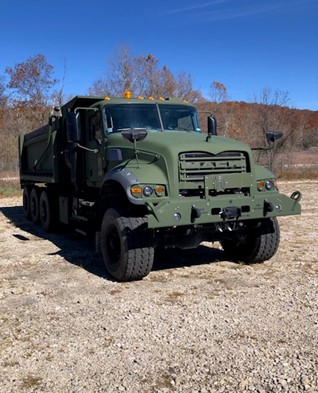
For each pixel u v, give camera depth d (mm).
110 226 6512
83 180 8445
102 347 4348
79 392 3590
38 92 35344
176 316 5078
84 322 4969
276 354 4109
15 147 31828
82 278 6656
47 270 7160
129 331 4703
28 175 12250
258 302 5465
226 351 4199
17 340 4527
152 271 6949
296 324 4773
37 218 11680
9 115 35031
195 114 8094
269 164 28766
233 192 6406
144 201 5836
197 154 6184
